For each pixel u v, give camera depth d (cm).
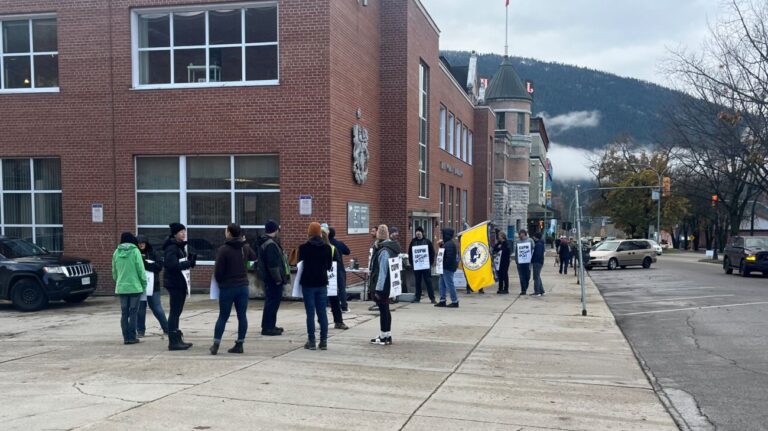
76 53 1720
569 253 2955
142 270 962
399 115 2091
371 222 1994
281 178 1622
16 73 1783
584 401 671
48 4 1727
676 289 2098
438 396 679
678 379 784
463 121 3566
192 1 1656
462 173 3525
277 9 1641
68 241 1733
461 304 1526
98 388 693
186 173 1700
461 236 1773
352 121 1784
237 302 887
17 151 1756
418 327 1144
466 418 602
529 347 972
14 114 1756
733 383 762
